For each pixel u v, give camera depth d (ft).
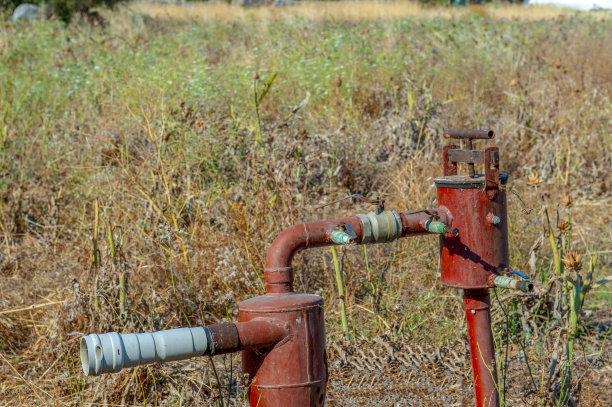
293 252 7.75
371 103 26.53
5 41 32.24
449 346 12.64
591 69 29.78
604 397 11.05
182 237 14.88
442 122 23.02
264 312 7.27
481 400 8.82
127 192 16.83
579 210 19.61
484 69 30.09
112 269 12.54
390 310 13.55
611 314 14.28
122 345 6.47
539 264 14.92
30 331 13.75
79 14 50.39
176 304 13.05
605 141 23.03
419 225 8.35
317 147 20.16
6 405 11.03
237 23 50.55
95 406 10.83
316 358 7.44
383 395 11.36
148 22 50.06
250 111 23.36
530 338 12.71
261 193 15.33
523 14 68.18
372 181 20.51
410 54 31.81
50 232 17.66
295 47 33.42
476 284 8.41
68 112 23.79
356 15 58.54
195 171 17.85
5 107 22.16
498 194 8.40
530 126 23.77
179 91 23.29
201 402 11.07
